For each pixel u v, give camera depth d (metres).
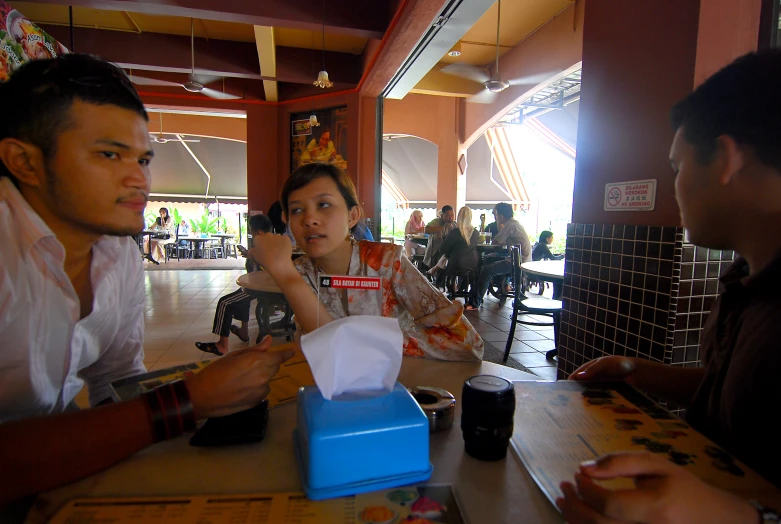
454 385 0.92
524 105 7.97
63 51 2.42
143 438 0.61
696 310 1.55
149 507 0.52
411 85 5.61
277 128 7.02
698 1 1.42
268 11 4.11
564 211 13.10
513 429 0.68
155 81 6.52
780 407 0.55
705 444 0.66
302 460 0.60
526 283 5.81
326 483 0.54
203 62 5.77
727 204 0.60
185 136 11.18
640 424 0.73
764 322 0.60
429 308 1.13
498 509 0.53
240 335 3.62
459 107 8.48
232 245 12.52
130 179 0.70
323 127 6.61
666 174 1.56
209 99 6.88
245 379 0.69
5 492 0.52
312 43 5.82
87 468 0.57
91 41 5.45
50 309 0.74
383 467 0.56
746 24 1.42
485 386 0.65
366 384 0.65
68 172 0.67
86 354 0.87
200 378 0.68
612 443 0.67
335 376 0.63
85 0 3.75
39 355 0.74
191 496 0.55
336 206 1.11
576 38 5.14
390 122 8.74
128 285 0.98
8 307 0.68
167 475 0.59
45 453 0.54
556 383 0.90
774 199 0.57
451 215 6.97
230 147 11.64
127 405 0.63
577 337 2.03
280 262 1.01
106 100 0.66
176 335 3.84
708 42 1.42
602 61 1.86
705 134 0.60
